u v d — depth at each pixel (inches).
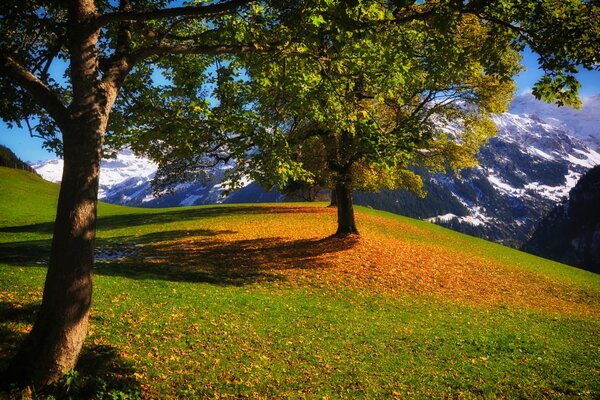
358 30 347.9
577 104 361.7
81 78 334.0
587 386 520.4
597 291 1279.5
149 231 1515.7
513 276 1295.5
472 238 2127.2
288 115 682.8
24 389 311.0
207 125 463.2
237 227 1605.6
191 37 430.0
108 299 657.0
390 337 666.2
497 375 539.5
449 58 415.8
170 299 708.7
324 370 515.5
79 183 329.1
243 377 465.4
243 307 727.1
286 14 410.0
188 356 496.1
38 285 657.0
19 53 421.7
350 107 582.2
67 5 381.4
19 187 2469.2
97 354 455.5
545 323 860.0
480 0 335.0
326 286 951.6
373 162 399.9
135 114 485.1
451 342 663.8
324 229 1590.8
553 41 339.9
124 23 386.3
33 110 462.9
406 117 1154.7
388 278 1053.2
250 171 551.5
